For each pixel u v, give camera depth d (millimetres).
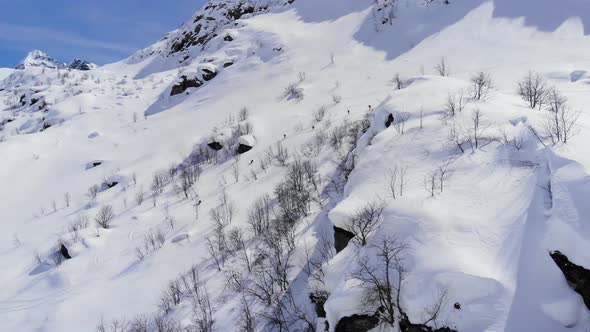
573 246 17031
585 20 59031
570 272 16875
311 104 65812
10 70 193500
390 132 30625
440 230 19719
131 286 37875
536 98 31359
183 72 94562
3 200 64875
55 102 108000
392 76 65500
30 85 131500
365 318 19031
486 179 22422
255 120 64188
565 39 57625
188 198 51188
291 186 43125
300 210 38969
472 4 75000
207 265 37281
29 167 73625
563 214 18188
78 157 74438
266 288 31188
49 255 47250
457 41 68250
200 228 43562
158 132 76562
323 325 23000
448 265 17984
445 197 21969
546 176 20672
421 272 18453
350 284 20219
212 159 60531
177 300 33906
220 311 31188
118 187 60094
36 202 63250
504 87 43656
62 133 84438
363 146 36062
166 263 39719
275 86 78312
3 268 47469
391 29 82312
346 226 24516
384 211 22750
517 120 25969
